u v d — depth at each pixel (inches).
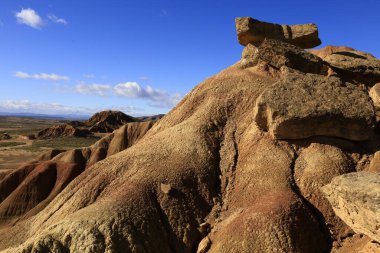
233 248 860.6
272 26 1621.6
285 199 933.8
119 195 1006.4
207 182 1085.8
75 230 885.2
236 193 1053.8
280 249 829.8
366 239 832.3
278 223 862.5
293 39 1610.5
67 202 1092.5
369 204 677.9
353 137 1104.2
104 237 874.1
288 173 1036.5
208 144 1202.6
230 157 1166.3
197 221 997.8
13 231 1110.4
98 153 1977.1
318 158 1056.8
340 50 1903.3
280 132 1109.1
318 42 1632.6
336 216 932.6
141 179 1072.2
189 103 1453.0
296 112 1090.7
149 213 960.9
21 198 1550.2
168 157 1155.3
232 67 1604.3
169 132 1285.7
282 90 1154.0
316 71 1470.2
